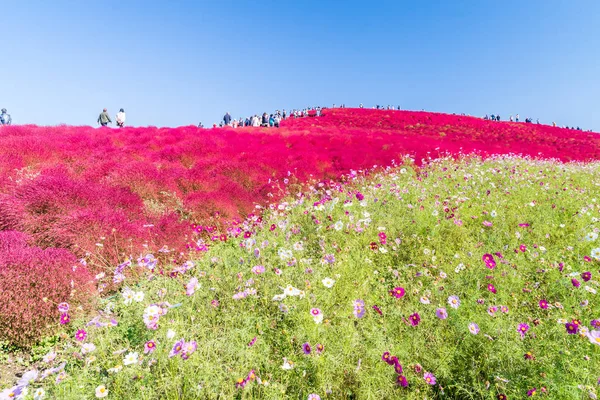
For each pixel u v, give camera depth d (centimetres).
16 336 361
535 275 412
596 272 398
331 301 349
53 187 648
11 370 333
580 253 470
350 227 524
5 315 355
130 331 336
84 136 1335
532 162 1473
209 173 1012
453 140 2614
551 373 248
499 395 236
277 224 559
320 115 4431
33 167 895
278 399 237
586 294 346
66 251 466
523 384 251
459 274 412
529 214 625
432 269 439
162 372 266
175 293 370
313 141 1706
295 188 1015
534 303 364
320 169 1262
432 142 2003
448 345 300
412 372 270
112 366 277
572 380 237
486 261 379
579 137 3400
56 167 854
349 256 445
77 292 402
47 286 382
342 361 274
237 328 309
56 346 334
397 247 499
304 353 261
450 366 280
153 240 587
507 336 289
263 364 280
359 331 318
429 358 283
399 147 1619
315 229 543
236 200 852
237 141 1540
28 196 615
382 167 1295
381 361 273
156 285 393
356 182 1052
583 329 260
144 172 870
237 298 330
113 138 1380
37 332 367
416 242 518
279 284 365
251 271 389
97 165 928
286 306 310
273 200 922
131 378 256
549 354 266
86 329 318
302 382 261
